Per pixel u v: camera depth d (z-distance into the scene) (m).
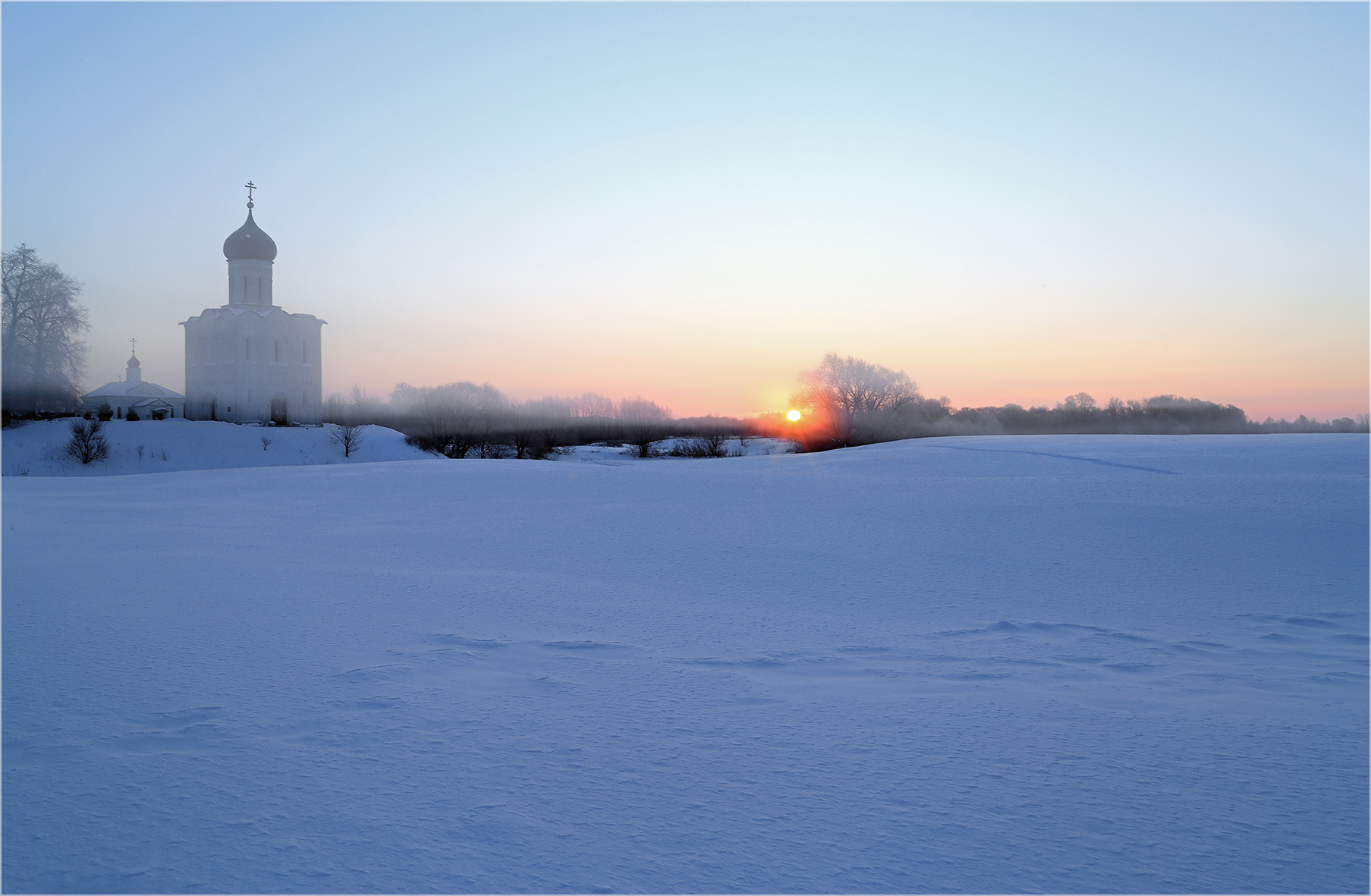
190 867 3.50
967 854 3.67
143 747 4.84
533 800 4.16
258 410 71.31
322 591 9.92
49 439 58.62
